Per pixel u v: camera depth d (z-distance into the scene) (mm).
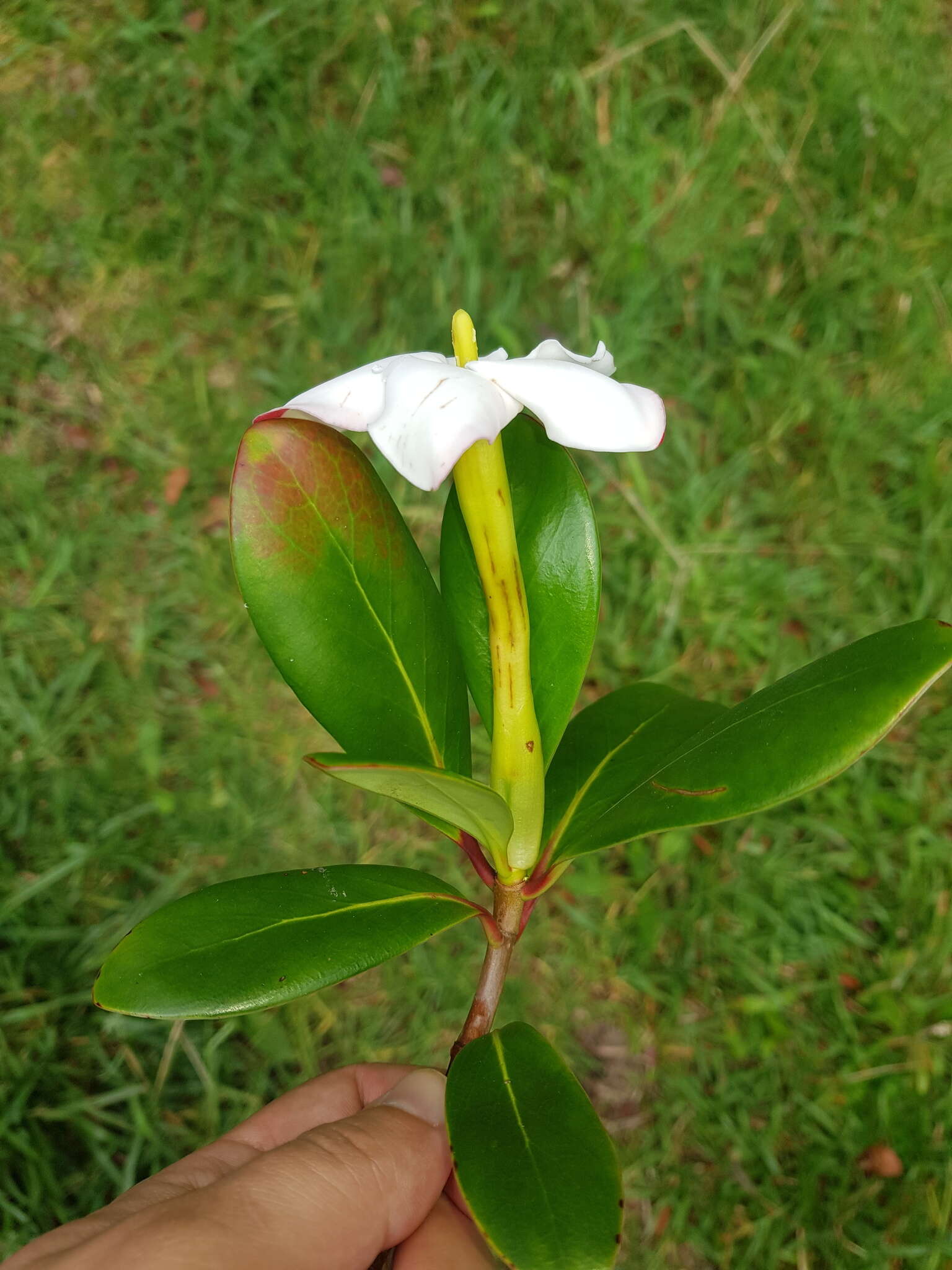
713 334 414
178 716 365
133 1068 313
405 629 172
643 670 369
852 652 143
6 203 422
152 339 410
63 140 432
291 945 154
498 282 418
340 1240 157
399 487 380
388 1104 177
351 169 425
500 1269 180
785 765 138
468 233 421
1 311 408
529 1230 130
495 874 172
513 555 146
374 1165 162
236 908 157
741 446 402
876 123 439
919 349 412
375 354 402
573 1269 126
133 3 450
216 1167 193
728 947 334
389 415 123
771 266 430
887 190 434
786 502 391
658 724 202
